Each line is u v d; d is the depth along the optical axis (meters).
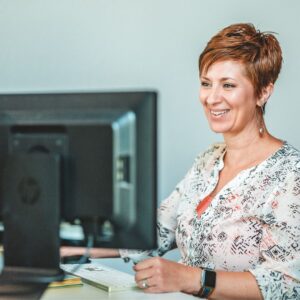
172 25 3.24
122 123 1.38
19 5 3.45
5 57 3.49
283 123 3.12
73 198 1.41
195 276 1.61
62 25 3.41
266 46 1.91
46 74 3.45
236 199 1.88
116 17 3.32
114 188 1.39
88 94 1.40
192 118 3.23
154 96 1.37
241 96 1.91
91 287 1.60
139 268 1.58
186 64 3.23
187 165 3.24
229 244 1.85
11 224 1.43
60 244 1.43
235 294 1.64
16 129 1.43
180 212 2.06
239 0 3.15
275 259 1.74
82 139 1.40
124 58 3.32
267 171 1.88
